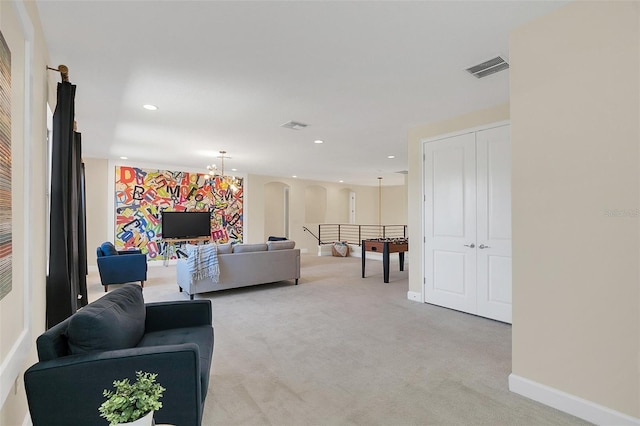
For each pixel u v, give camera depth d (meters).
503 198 3.76
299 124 4.55
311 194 12.00
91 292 5.23
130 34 2.34
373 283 5.94
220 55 2.65
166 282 6.05
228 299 4.79
